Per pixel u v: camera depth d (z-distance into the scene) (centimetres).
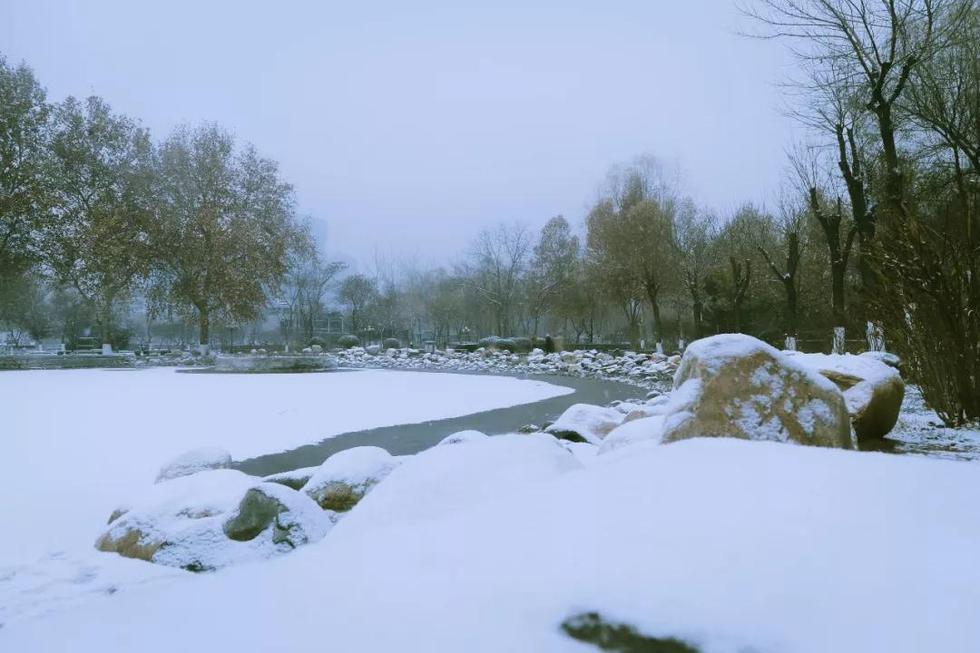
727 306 3369
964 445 649
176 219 3362
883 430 716
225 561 390
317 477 496
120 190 3541
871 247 922
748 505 177
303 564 189
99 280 3378
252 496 421
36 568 397
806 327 2909
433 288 7112
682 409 392
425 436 934
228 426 1021
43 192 3125
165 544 408
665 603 139
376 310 6309
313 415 1160
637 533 170
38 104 3319
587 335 6381
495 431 973
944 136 1580
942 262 796
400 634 141
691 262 3906
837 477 194
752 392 392
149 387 1778
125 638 150
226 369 2672
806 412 388
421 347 6144
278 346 5556
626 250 3859
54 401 1388
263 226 3669
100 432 957
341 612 154
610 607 141
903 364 907
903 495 178
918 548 148
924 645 118
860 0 1587
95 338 4897
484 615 146
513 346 4059
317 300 6206
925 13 1567
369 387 1812
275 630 148
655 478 206
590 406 828
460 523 201
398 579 168
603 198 4428
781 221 3148
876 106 1552
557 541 173
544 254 5688
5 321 4725
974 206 794
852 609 129
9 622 308
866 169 1936
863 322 1574
